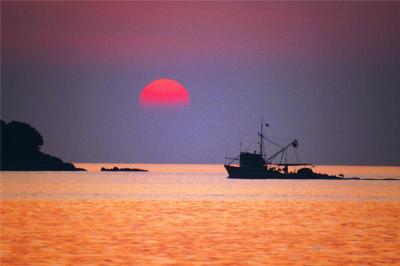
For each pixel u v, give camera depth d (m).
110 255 193.00
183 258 188.25
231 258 188.75
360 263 181.25
